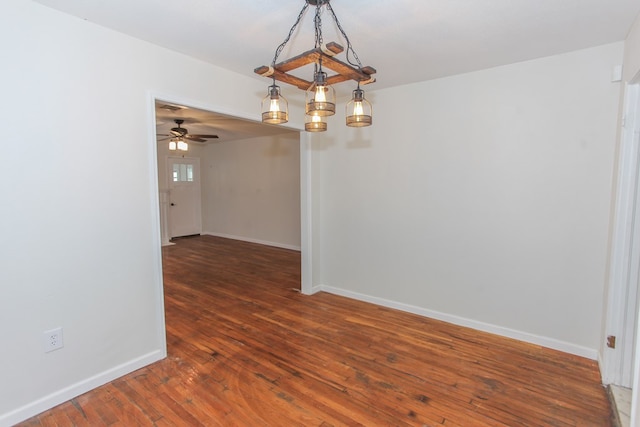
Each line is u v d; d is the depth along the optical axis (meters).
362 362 2.54
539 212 2.74
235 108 2.98
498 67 2.84
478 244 3.05
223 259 5.85
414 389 2.21
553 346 2.73
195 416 1.95
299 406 2.04
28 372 1.94
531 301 2.82
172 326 3.16
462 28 2.14
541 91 2.67
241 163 7.55
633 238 2.13
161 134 6.93
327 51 1.56
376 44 2.38
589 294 2.57
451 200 3.17
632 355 2.17
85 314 2.16
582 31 2.19
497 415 1.97
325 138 4.03
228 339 2.91
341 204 3.96
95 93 2.14
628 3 1.83
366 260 3.80
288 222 6.77
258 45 2.41
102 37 2.15
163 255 6.15
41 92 1.92
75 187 2.08
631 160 2.13
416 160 3.36
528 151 2.75
